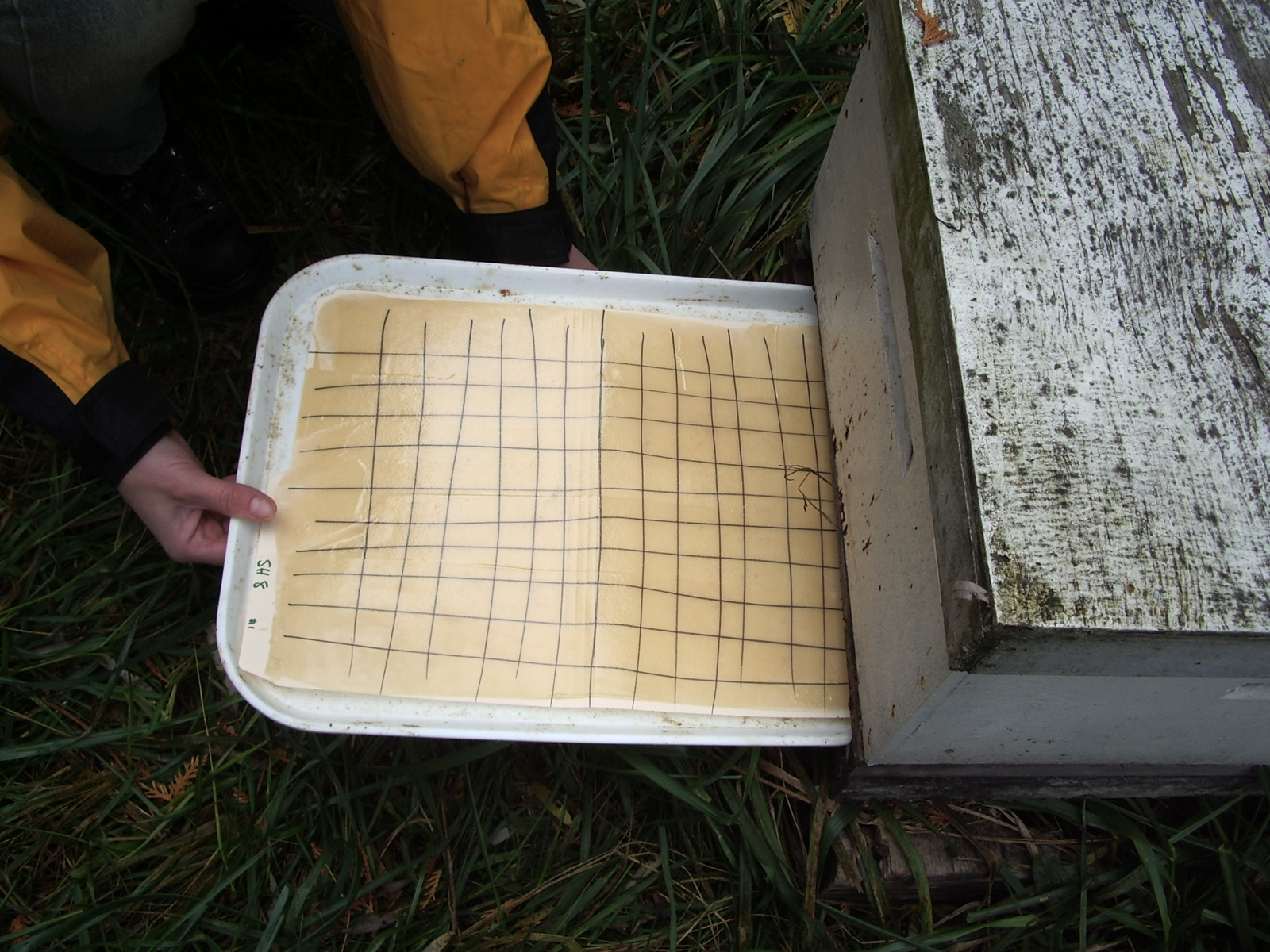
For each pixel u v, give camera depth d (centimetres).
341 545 95
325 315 103
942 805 108
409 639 93
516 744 112
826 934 102
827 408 105
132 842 107
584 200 135
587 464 99
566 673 93
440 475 98
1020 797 103
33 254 89
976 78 78
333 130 139
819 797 105
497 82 99
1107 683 72
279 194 136
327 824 106
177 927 100
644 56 142
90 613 115
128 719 112
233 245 128
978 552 63
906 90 78
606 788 112
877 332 88
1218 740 89
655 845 110
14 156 126
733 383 105
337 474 98
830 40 138
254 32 139
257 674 91
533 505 97
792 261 125
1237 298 72
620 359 104
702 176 133
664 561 97
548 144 114
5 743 109
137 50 97
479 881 107
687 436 102
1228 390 69
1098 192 74
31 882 105
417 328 103
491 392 101
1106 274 71
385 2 90
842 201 100
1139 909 106
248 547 94
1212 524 64
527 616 94
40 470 121
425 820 107
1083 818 106
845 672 96
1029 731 84
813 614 97
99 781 108
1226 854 104
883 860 106
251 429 96
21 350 90
